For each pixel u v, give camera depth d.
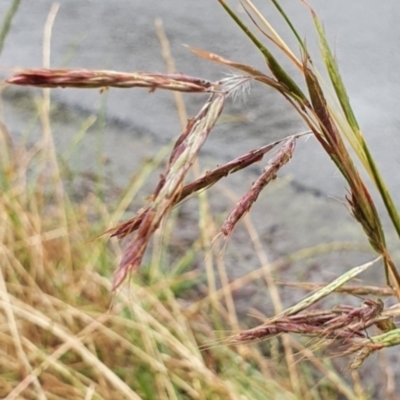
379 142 0.62
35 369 0.40
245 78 0.21
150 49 0.77
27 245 0.48
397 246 0.53
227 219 0.22
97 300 0.46
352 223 0.56
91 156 0.63
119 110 0.68
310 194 0.59
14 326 0.41
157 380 0.41
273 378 0.44
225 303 0.50
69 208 0.52
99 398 0.40
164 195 0.20
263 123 0.65
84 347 0.41
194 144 0.20
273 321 0.24
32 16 0.83
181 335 0.44
